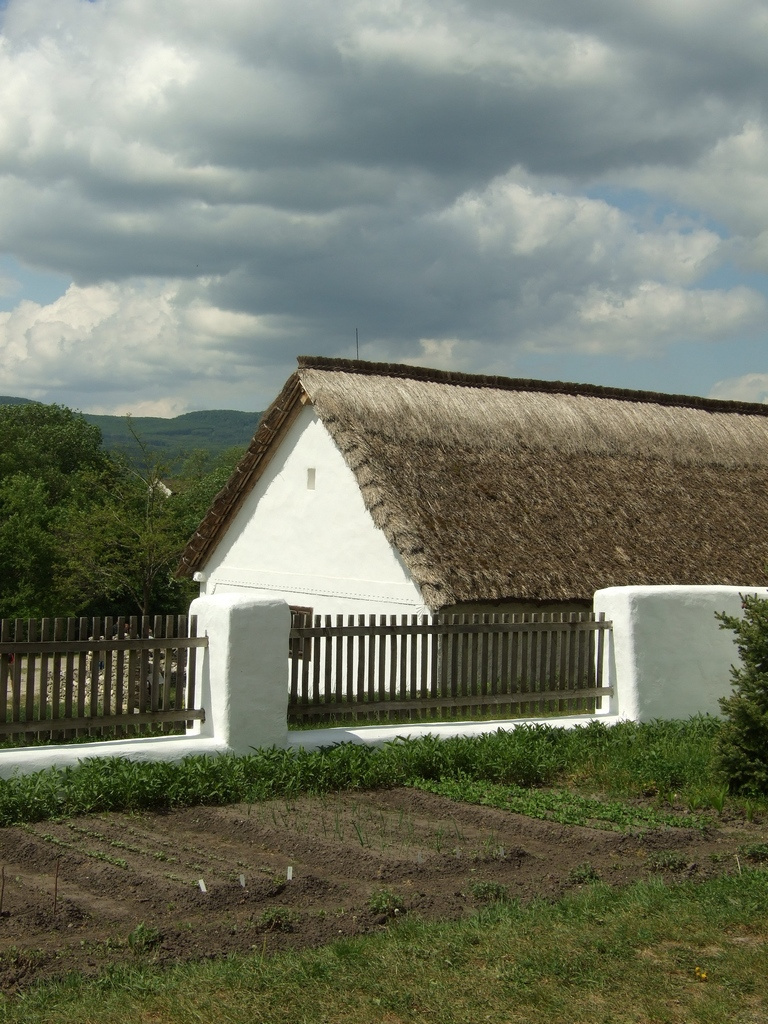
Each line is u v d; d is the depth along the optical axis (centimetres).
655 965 543
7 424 5891
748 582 1961
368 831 790
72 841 742
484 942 564
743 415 2564
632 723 1180
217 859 712
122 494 3406
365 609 1811
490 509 1798
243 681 970
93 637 930
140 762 888
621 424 2234
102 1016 473
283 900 630
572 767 993
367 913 605
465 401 2041
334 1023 473
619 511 1972
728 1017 487
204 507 4181
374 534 1800
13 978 513
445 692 1143
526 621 1195
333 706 1073
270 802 868
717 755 920
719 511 2136
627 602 1222
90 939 563
